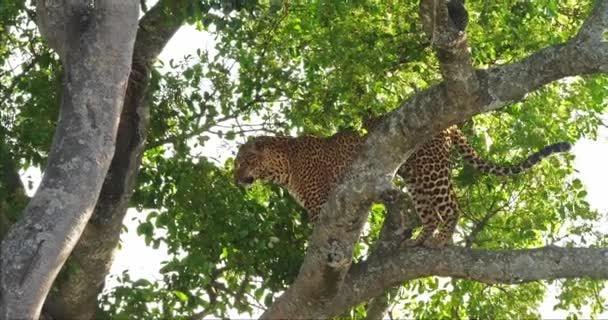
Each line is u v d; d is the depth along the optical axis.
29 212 9.09
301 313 11.34
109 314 11.80
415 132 10.23
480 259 11.18
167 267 12.71
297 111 14.37
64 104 9.55
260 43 14.23
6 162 11.52
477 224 14.25
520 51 13.99
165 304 12.38
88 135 9.35
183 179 13.21
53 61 12.84
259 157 13.75
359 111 14.08
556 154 14.17
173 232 12.88
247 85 14.20
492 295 15.27
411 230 12.51
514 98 10.12
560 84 14.91
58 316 11.66
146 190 13.28
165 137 13.86
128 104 11.36
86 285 11.29
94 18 9.63
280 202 13.96
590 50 9.99
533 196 14.68
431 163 13.21
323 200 13.66
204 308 12.98
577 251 11.06
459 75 9.89
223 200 13.30
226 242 13.12
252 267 13.09
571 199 14.61
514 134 13.94
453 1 9.48
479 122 15.01
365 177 10.27
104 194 11.00
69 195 9.12
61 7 9.95
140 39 11.58
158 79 12.91
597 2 10.16
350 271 11.52
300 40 14.41
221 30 12.46
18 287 8.86
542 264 11.04
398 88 14.58
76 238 9.17
